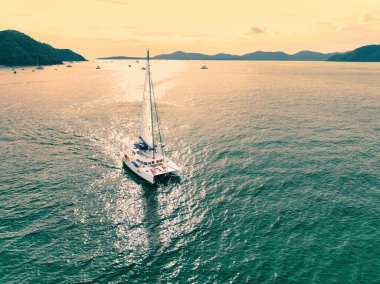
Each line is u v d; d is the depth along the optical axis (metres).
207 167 52.56
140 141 57.03
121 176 49.00
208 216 38.00
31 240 32.47
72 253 30.78
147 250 31.66
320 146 63.09
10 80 182.50
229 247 32.09
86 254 30.75
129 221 36.81
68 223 35.94
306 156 57.53
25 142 63.72
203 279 27.66
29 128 74.06
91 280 27.31
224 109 100.25
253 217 37.66
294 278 27.72
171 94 136.00
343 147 62.47
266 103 111.81
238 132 72.69
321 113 93.81
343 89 154.38
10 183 45.34
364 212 38.62
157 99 120.81
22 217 36.69
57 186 45.03
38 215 37.28
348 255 30.67
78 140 66.00
